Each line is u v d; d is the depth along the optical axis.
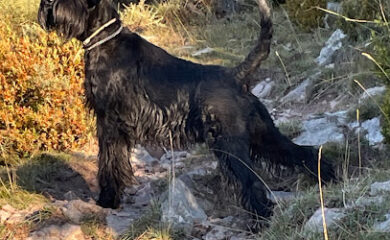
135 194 3.40
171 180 3.18
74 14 2.96
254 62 2.90
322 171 3.07
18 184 3.38
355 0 4.62
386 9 4.50
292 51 5.02
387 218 2.55
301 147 3.06
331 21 5.32
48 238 2.91
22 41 3.94
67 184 3.50
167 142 3.03
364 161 3.29
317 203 2.80
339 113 3.89
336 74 4.38
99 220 3.01
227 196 3.15
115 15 3.05
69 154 3.82
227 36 5.78
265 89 4.63
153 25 6.36
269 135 3.00
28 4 5.78
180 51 5.52
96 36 3.01
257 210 2.80
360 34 4.57
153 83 2.99
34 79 3.78
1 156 3.68
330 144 3.46
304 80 4.52
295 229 2.68
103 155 3.13
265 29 2.88
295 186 3.20
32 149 3.73
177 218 2.92
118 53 3.03
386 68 3.16
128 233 2.88
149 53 3.04
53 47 3.97
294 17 5.54
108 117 3.08
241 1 6.60
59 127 3.82
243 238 2.81
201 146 3.77
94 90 3.06
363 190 2.78
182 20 6.49
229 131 2.83
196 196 3.20
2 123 3.76
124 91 3.02
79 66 3.94
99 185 3.18
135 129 3.05
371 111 3.69
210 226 2.92
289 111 4.29
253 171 2.82
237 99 2.88
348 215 2.62
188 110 2.93
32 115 3.73
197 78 2.94
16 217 3.06
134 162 3.82
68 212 3.03
